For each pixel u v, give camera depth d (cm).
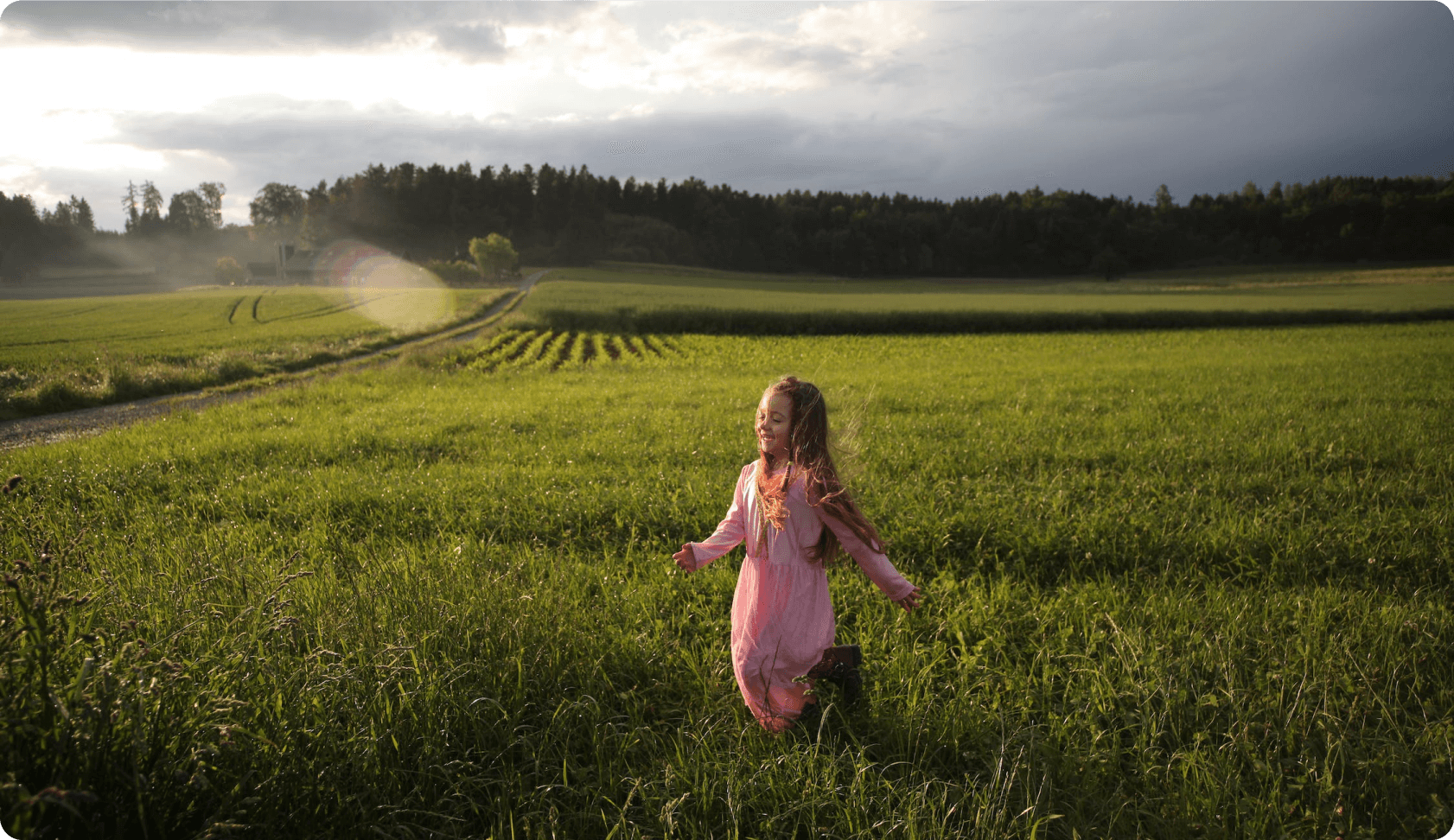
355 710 248
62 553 222
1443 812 224
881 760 264
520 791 232
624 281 10994
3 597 197
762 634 277
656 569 446
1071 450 777
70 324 3778
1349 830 222
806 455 272
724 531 295
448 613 324
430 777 235
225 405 1222
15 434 1184
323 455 812
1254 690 300
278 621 269
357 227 15988
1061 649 340
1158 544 482
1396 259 13362
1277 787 237
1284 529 504
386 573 380
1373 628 347
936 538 500
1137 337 2966
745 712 291
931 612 388
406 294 6994
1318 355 1859
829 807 234
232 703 208
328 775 219
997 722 278
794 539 278
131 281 14888
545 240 16250
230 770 208
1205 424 914
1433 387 1200
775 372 1833
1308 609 378
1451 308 3797
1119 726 286
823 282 13825
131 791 183
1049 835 229
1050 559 481
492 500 605
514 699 275
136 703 192
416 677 271
